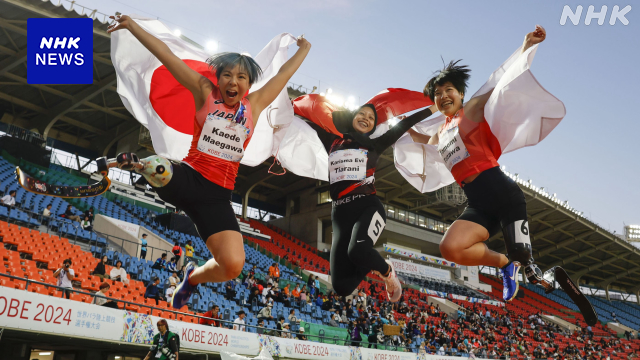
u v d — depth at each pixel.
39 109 30.38
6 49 24.72
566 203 44.38
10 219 16.59
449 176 4.94
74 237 18.30
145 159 2.98
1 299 7.59
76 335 8.65
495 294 47.81
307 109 4.89
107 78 27.30
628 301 63.31
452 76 3.88
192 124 3.86
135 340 9.71
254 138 4.18
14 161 26.52
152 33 3.71
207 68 3.84
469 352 23.75
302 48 3.73
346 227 4.46
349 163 4.55
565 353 33.94
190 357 12.38
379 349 17.52
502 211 3.54
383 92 4.82
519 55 3.55
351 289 4.55
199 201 3.12
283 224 43.56
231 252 3.06
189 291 3.44
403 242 43.69
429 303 36.62
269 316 16.89
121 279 14.78
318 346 14.67
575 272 56.12
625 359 36.88
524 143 3.49
